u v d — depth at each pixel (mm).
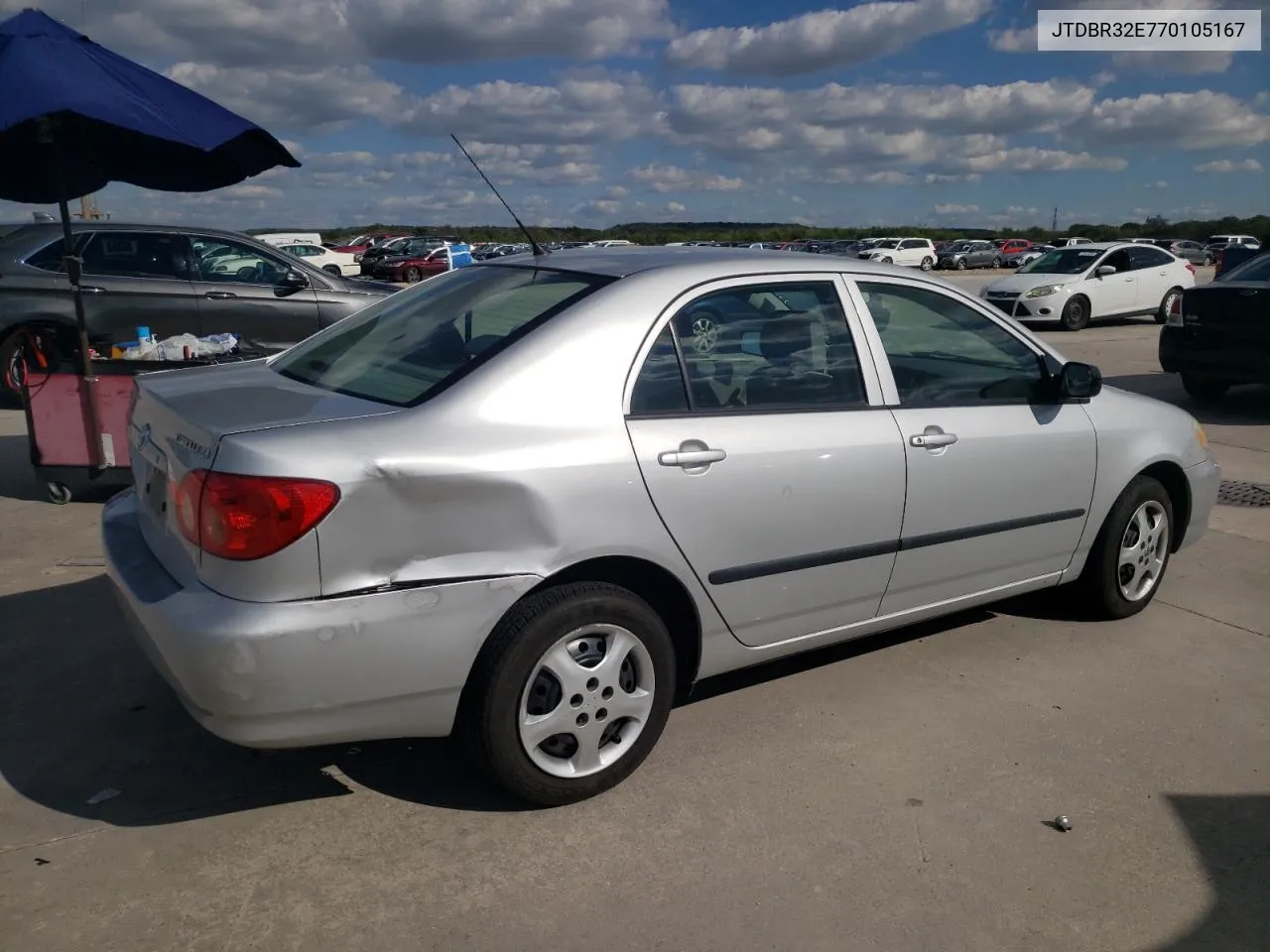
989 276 45750
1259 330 9312
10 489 6691
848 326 3688
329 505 2625
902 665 4207
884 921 2672
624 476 3027
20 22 5117
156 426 3158
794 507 3393
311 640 2637
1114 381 11711
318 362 3529
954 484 3828
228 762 3352
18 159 6055
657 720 3248
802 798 3217
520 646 2906
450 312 3490
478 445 2832
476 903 2691
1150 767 3471
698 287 3361
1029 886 2836
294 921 2604
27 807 3072
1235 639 4559
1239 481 7340
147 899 2670
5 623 4406
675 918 2654
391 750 3461
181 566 2844
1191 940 2648
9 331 8578
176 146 5945
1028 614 4801
